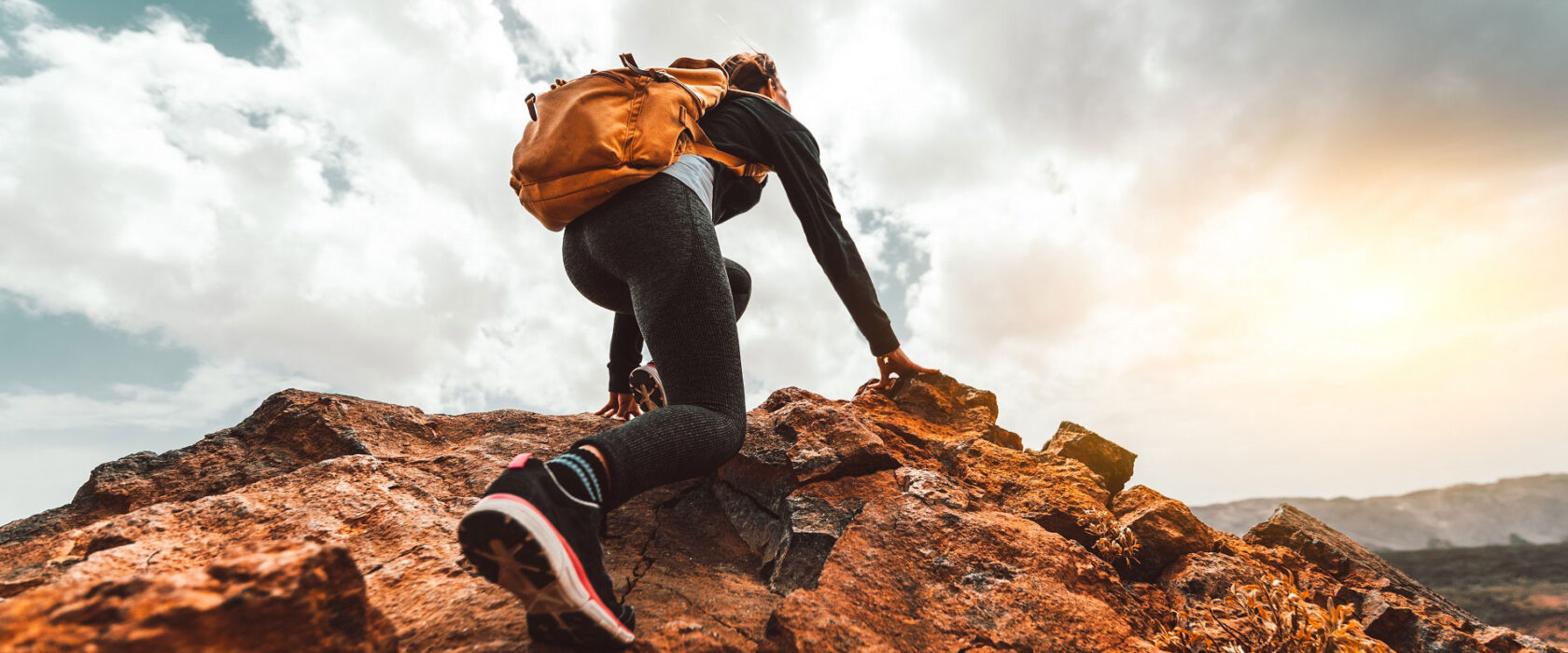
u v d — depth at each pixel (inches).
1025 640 57.2
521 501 38.6
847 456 80.3
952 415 110.1
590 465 44.3
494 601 52.5
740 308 90.2
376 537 63.4
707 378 55.1
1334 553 92.4
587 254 67.7
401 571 58.1
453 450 90.4
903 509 72.4
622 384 92.9
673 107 65.1
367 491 71.0
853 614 56.2
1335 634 61.7
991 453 97.9
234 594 30.3
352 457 77.9
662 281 57.3
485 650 45.4
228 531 61.1
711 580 68.0
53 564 56.2
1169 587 80.0
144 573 52.7
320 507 66.1
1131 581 83.4
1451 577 944.3
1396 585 88.0
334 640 34.4
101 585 30.5
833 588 58.8
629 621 47.3
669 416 50.3
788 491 79.0
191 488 78.7
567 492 42.2
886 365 108.5
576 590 40.8
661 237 58.6
